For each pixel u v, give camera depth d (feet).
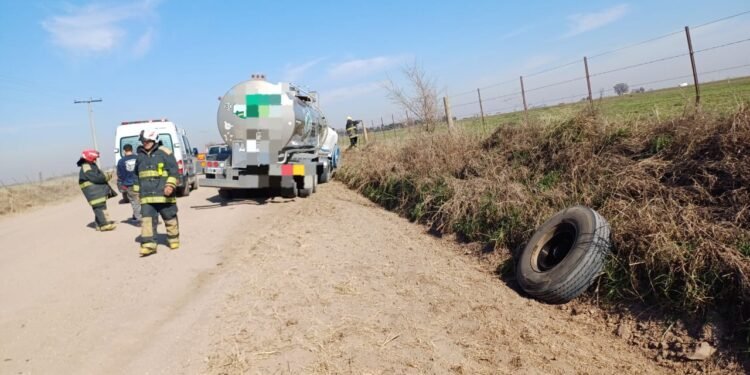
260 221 32.04
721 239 15.84
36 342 15.02
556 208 22.85
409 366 13.21
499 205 24.41
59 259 25.43
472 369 13.33
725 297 14.62
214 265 22.36
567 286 17.56
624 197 20.62
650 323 15.62
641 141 23.27
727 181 18.28
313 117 45.57
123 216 39.19
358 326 15.49
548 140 27.66
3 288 20.84
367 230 28.68
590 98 30.99
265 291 18.33
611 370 13.66
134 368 13.08
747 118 19.26
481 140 34.09
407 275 20.84
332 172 55.11
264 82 38.06
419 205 30.71
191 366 13.04
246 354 13.55
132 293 19.07
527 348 14.70
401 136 48.93
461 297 18.61
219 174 40.42
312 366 12.98
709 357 13.67
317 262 22.08
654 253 16.44
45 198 67.77
